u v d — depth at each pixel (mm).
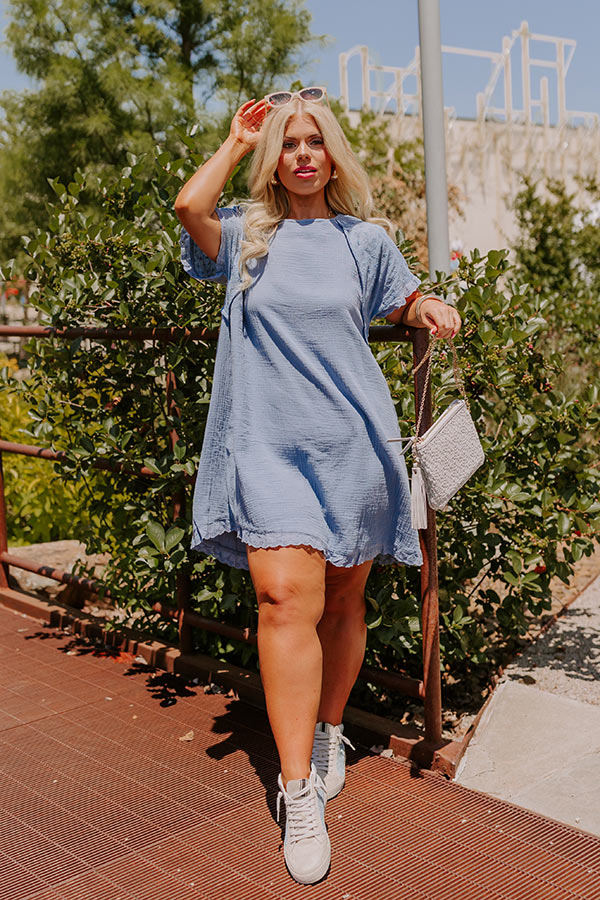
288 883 2271
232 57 14344
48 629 4277
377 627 3170
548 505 3387
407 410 3176
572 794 2686
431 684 2871
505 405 3842
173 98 13758
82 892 2258
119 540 3984
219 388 2568
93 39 13961
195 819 2568
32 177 14266
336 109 14242
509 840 2428
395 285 2568
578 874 2277
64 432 4848
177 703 3375
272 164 2467
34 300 3848
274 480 2385
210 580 3570
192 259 2621
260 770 2842
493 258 3369
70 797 2705
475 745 3014
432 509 2668
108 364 3908
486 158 21859
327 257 2494
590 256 8062
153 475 3486
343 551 2443
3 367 4098
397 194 13664
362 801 2639
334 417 2416
